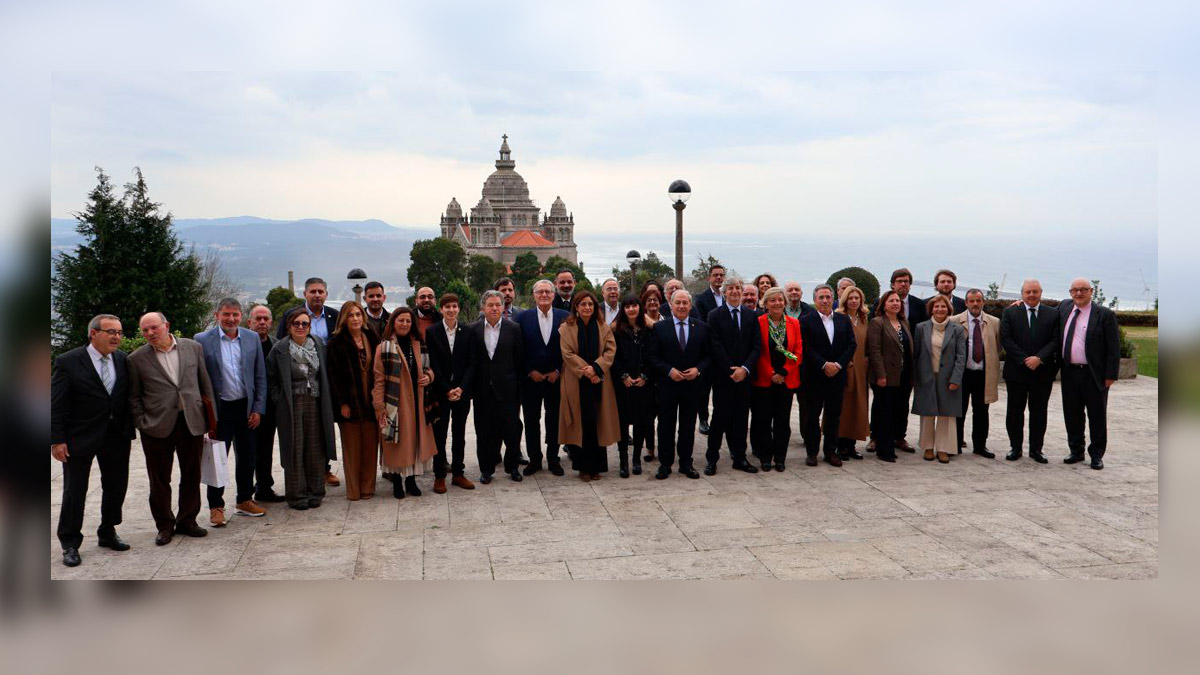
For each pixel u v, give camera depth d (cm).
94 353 634
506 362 841
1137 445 1006
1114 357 873
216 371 718
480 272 13300
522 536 679
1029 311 914
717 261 2370
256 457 782
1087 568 597
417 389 792
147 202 3541
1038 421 920
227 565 619
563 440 853
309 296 838
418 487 836
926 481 841
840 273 1783
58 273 3375
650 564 610
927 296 1028
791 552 633
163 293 3534
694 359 854
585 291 845
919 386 924
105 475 645
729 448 932
